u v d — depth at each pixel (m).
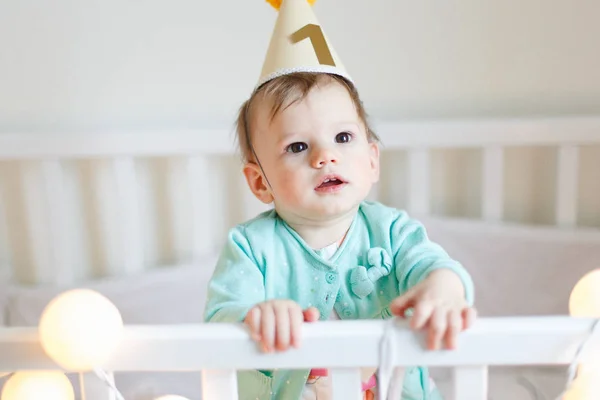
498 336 0.49
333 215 0.66
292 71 0.68
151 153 1.12
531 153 1.19
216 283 0.69
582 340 0.48
